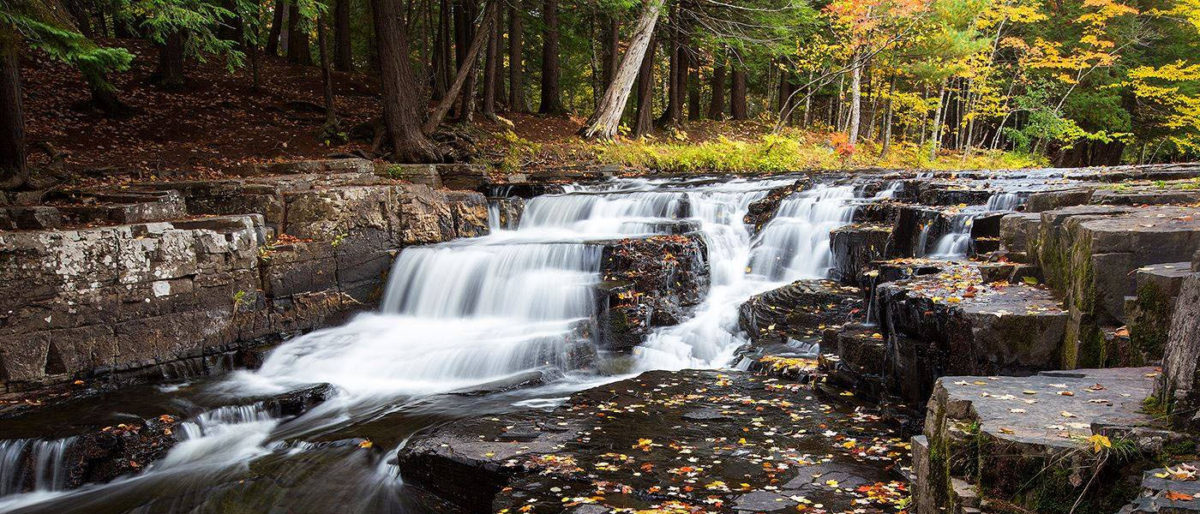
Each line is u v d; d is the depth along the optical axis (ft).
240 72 79.82
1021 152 104.99
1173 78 78.38
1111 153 109.70
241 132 63.77
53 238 30.45
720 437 22.59
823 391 26.35
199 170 52.37
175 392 31.37
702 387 28.12
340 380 33.14
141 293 32.99
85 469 25.22
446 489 21.81
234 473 24.45
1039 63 90.17
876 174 52.11
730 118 110.93
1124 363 16.30
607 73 99.40
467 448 22.08
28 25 33.86
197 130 62.44
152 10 45.57
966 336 19.54
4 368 29.32
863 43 82.53
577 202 49.55
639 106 90.38
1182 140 87.86
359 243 41.73
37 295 30.09
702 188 52.49
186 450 26.61
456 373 33.22
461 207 47.11
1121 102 101.09
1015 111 105.29
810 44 94.07
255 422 28.81
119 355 32.35
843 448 21.36
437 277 41.04
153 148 57.16
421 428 26.58
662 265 38.47
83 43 35.65
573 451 21.67
